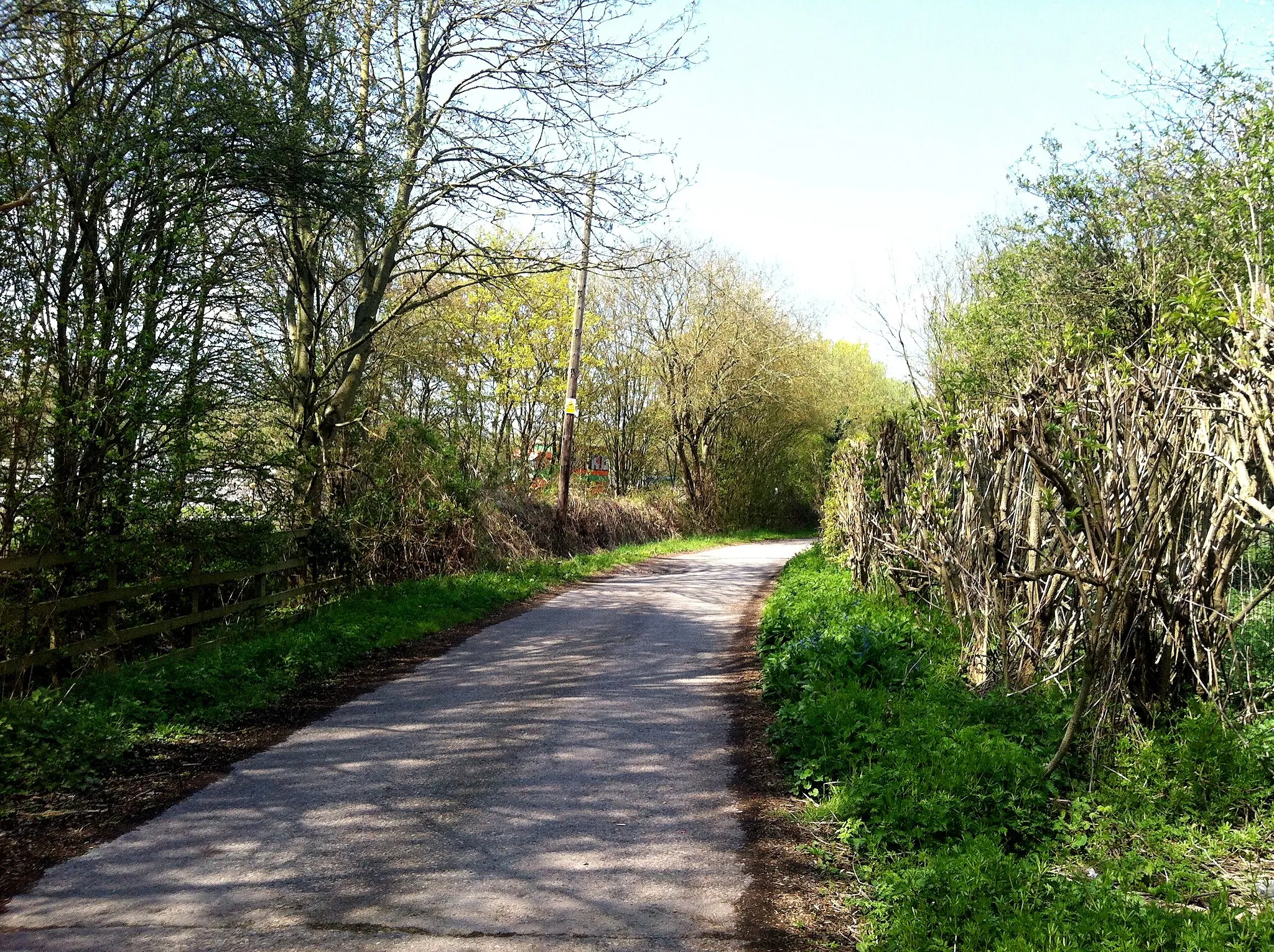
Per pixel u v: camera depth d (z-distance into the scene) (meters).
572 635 12.00
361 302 15.30
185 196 9.30
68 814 5.46
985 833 4.80
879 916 4.12
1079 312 14.20
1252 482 4.99
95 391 8.45
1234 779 4.96
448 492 16.78
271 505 11.70
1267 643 6.42
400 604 13.08
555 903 4.32
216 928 4.01
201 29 9.30
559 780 6.14
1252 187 9.84
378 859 4.80
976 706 6.61
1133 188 13.58
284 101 10.48
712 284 33.22
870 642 8.30
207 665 8.59
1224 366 5.08
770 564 23.48
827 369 42.22
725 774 6.30
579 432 35.44
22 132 7.93
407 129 12.88
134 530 8.64
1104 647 5.41
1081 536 6.27
